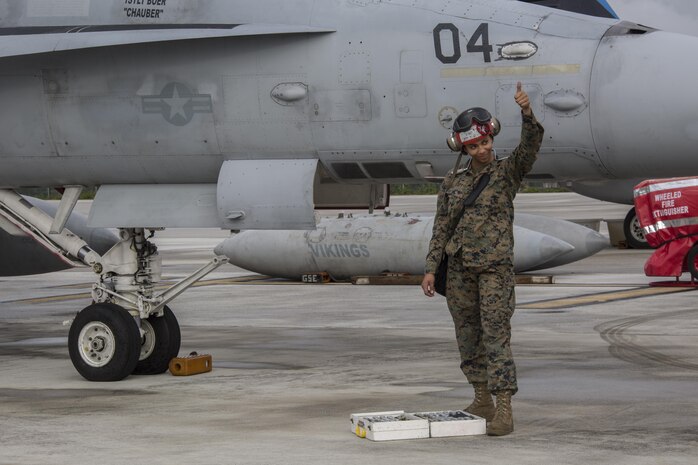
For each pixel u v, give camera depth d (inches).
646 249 986.1
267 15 379.2
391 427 267.3
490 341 271.1
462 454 250.7
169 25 387.5
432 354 429.1
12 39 390.6
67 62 397.1
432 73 361.4
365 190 450.3
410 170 372.8
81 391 353.7
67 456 255.9
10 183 418.6
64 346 481.7
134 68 391.2
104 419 302.8
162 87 388.8
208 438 274.2
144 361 389.4
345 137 372.5
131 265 391.2
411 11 367.6
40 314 629.9
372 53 367.2
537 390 336.2
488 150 274.2
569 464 238.8
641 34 346.9
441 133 361.4
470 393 335.6
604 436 267.9
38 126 402.6
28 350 467.5
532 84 350.9
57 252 413.4
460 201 274.5
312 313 592.1
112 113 394.0
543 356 411.8
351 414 294.0
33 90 401.7
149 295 392.2
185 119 387.2
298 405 319.3
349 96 370.0
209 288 757.9
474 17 361.7
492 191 273.0
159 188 402.0
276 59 377.1
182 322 563.8
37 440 274.8
